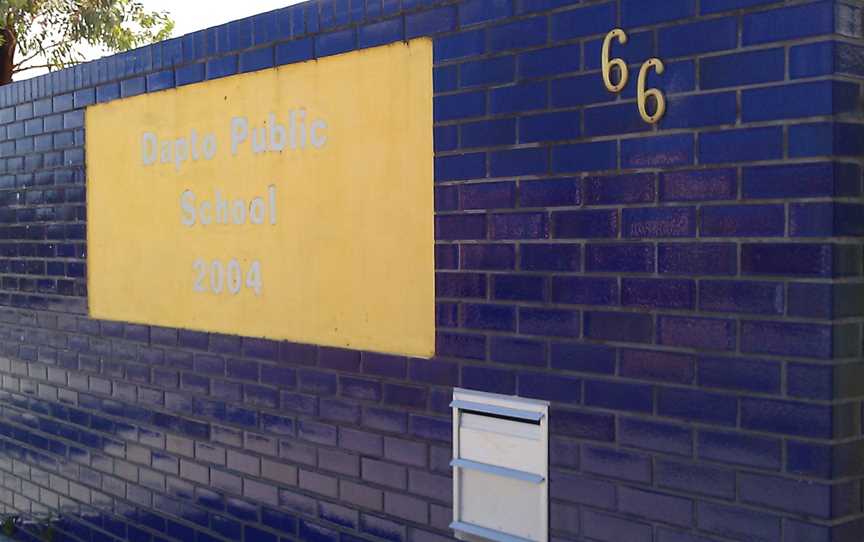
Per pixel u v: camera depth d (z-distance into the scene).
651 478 3.63
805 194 3.18
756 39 3.30
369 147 4.75
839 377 3.15
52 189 6.99
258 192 5.37
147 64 6.10
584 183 3.82
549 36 3.93
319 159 5.02
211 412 5.73
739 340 3.36
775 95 3.25
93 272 6.64
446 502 4.44
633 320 3.67
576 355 3.87
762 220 3.29
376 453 4.77
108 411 6.55
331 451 5.00
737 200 3.35
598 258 3.78
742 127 3.34
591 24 3.78
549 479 3.99
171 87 5.92
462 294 4.32
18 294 7.41
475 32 4.23
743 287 3.34
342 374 4.93
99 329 6.60
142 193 6.19
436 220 4.43
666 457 3.58
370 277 4.77
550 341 3.97
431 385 4.49
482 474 4.27
